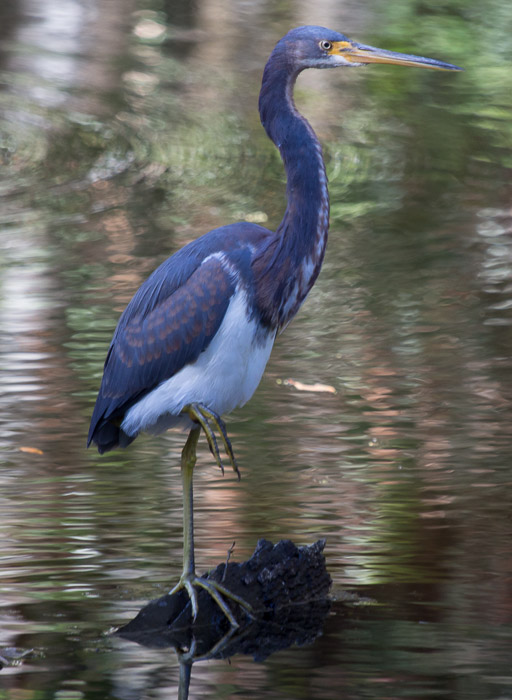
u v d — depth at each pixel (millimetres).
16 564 8117
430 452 10320
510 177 21125
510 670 6699
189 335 7789
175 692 6516
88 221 18562
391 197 20078
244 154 22641
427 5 33688
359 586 7906
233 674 6758
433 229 18328
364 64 8328
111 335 13594
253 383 8094
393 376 12414
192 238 17562
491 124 24109
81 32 32531
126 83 27547
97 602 7625
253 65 29156
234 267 7789
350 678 6648
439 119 24562
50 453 10328
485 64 28203
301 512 9031
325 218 8078
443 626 7281
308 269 8062
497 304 14883
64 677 6691
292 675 6715
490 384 12141
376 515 8977
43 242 17438
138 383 8016
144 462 10211
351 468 9961
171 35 32188
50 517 8922
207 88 27234
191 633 7410
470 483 9617
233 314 7777
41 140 23422
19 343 13289
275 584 7711
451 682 6551
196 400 7883
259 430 10938
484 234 17984
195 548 8359
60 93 26672
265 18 33781
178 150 22844
